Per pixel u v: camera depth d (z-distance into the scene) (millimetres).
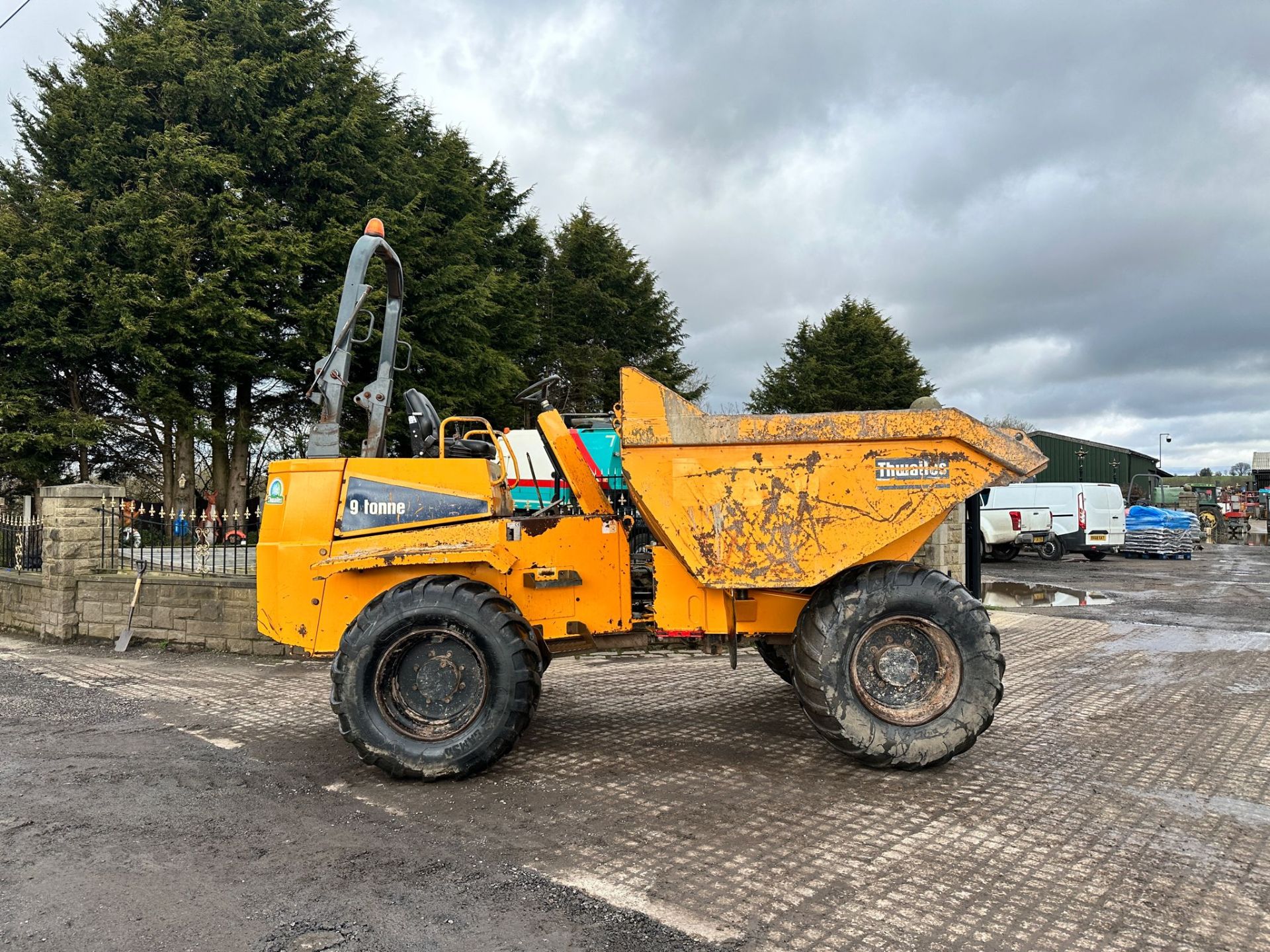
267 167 19094
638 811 3975
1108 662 7566
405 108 23719
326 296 17938
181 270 16875
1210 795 4141
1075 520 19969
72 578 9242
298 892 3146
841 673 4422
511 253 26375
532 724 5586
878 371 38688
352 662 4363
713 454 4535
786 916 2926
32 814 3992
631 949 2713
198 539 9078
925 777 4422
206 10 19516
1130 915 2924
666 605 4777
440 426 5629
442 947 2736
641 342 32250
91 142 17625
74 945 2760
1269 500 37906
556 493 5699
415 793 4262
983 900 3039
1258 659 7715
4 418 17094
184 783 4441
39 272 17078
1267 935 2787
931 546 10000
